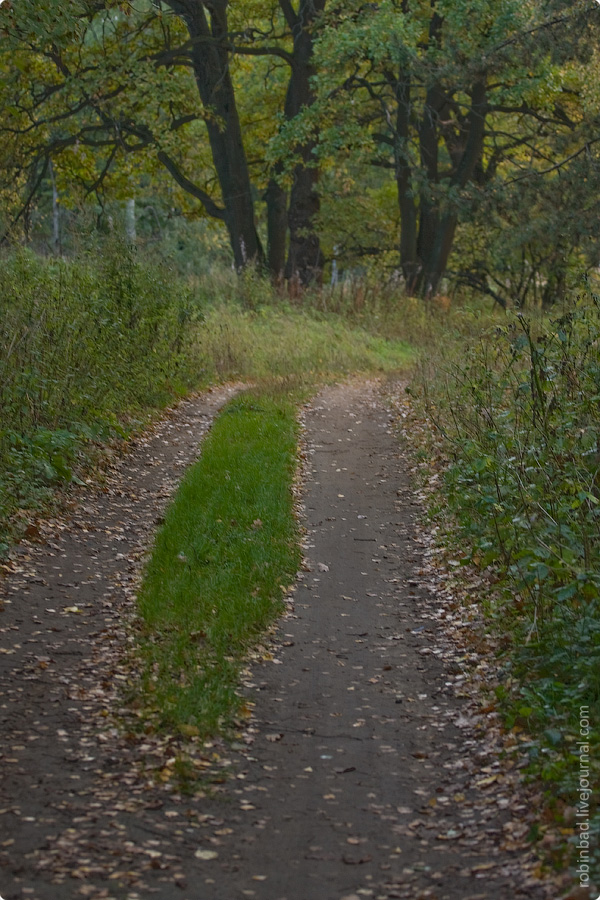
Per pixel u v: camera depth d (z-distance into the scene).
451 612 7.99
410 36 26.73
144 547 9.21
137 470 12.02
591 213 22.36
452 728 5.98
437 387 15.43
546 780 4.98
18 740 5.37
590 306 11.03
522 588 7.12
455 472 10.46
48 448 10.70
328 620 7.84
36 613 7.34
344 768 5.43
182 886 4.20
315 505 11.12
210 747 5.51
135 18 25.34
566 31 21.48
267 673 6.69
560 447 8.13
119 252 16.42
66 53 24.94
